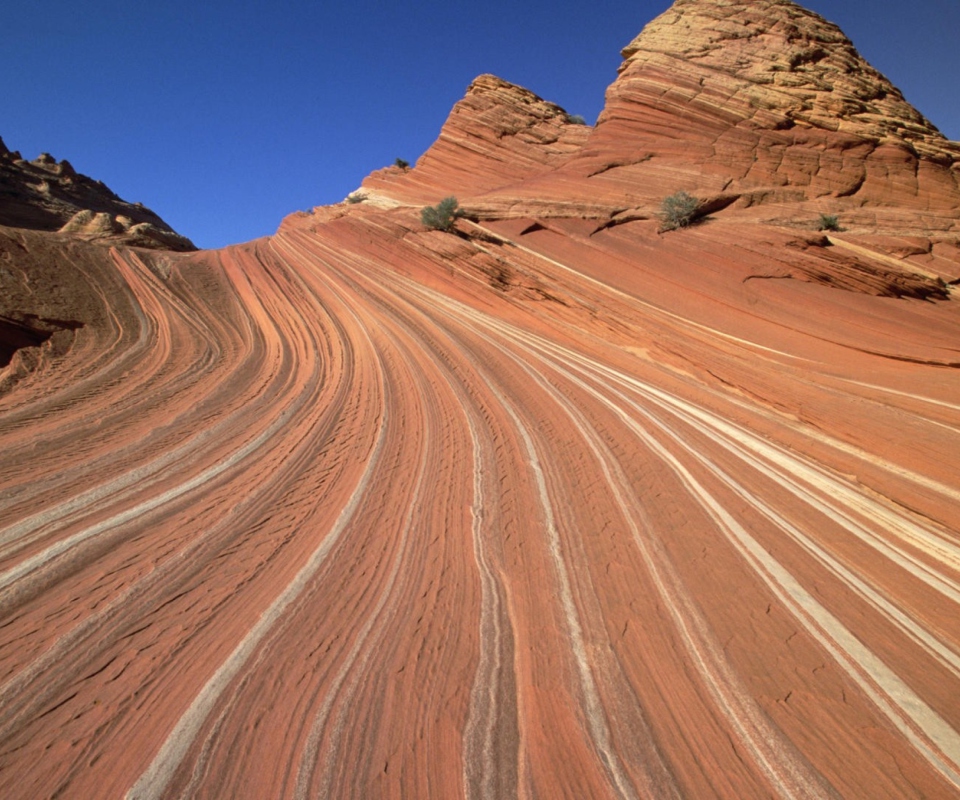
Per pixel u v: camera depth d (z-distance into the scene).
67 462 8.73
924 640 4.71
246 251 29.44
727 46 27.62
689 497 7.45
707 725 3.83
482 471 8.44
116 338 16.33
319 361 15.65
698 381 13.27
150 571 5.76
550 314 18.52
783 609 5.11
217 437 10.20
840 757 3.58
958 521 6.80
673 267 19.56
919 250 20.12
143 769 3.45
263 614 5.06
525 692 4.11
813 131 25.12
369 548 6.28
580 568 5.82
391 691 4.11
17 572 5.68
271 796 3.28
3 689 4.12
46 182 71.31
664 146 26.86
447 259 22.33
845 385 12.02
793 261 18.33
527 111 37.59
